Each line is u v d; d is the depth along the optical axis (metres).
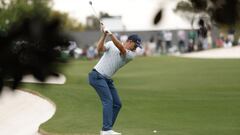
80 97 21.95
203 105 21.28
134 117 18.28
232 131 15.59
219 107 20.75
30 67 2.83
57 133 15.08
